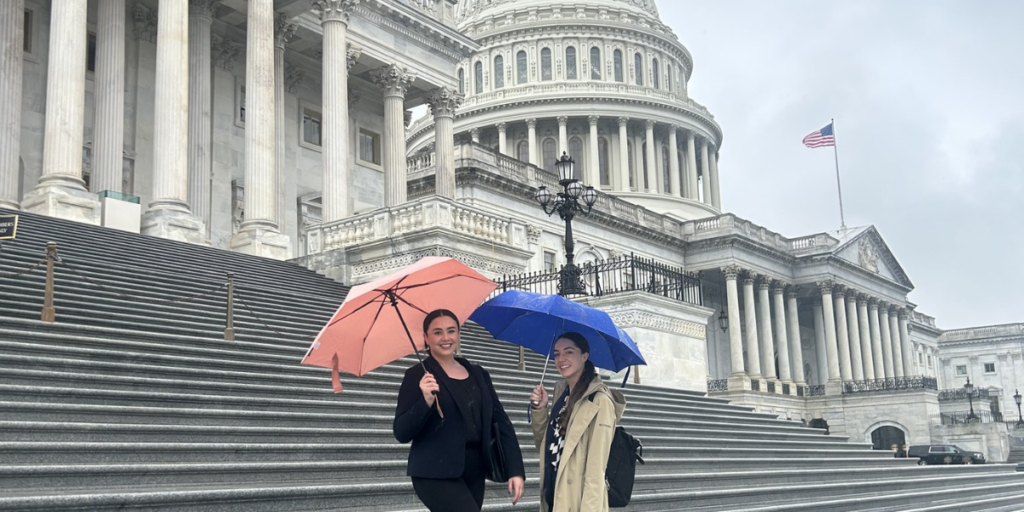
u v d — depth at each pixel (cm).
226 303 1744
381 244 2562
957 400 7831
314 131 4053
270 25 3127
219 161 3556
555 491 640
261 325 1648
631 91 9206
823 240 7612
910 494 1680
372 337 686
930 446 4597
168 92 2725
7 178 2666
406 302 675
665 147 9375
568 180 2492
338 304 2045
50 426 901
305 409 1222
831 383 7181
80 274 1532
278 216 3547
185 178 2730
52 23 2562
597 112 8919
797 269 7712
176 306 1617
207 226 3256
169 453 926
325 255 2652
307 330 1723
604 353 745
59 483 795
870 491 1677
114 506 739
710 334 7481
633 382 2331
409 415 612
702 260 7019
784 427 2267
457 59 4278
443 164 4156
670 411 2017
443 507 609
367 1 3781
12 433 877
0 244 1673
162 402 1085
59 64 2530
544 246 5644
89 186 3114
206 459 949
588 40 9369
